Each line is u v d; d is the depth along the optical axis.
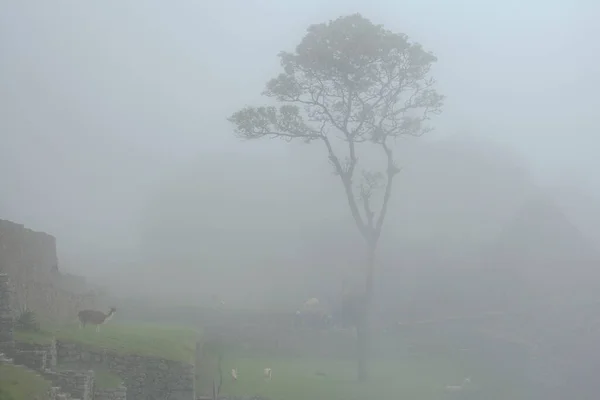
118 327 30.05
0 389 14.92
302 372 33.88
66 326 26.91
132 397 23.28
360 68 34.22
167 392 23.91
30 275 29.62
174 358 24.62
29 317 22.59
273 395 27.98
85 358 22.97
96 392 20.66
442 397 31.56
